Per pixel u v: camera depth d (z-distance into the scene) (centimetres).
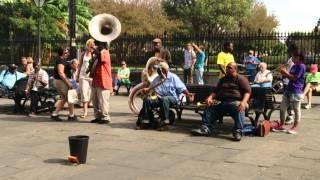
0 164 1138
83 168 1114
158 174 1082
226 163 1145
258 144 1289
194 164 1138
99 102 1528
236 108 1330
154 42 1526
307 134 1402
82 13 4584
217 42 2542
